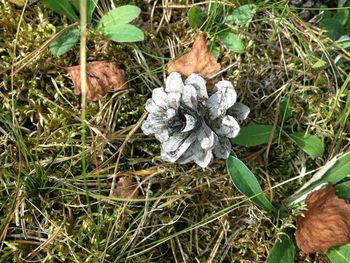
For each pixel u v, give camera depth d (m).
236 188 0.14
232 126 0.13
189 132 0.13
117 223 0.13
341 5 0.17
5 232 0.13
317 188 0.14
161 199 0.14
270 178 0.15
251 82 0.15
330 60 0.16
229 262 0.14
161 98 0.13
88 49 0.14
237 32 0.15
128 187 0.14
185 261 0.14
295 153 0.15
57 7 0.14
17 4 0.14
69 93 0.14
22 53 0.14
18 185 0.13
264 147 0.15
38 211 0.13
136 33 0.14
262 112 0.15
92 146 0.14
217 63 0.14
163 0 0.15
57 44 0.14
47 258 0.13
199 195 0.14
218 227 0.14
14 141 0.13
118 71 0.14
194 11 0.15
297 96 0.15
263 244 0.14
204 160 0.13
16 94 0.14
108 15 0.15
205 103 0.14
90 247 0.13
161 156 0.13
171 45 0.15
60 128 0.14
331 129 0.15
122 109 0.14
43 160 0.14
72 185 0.14
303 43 0.16
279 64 0.15
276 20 0.16
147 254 0.14
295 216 0.14
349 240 0.13
